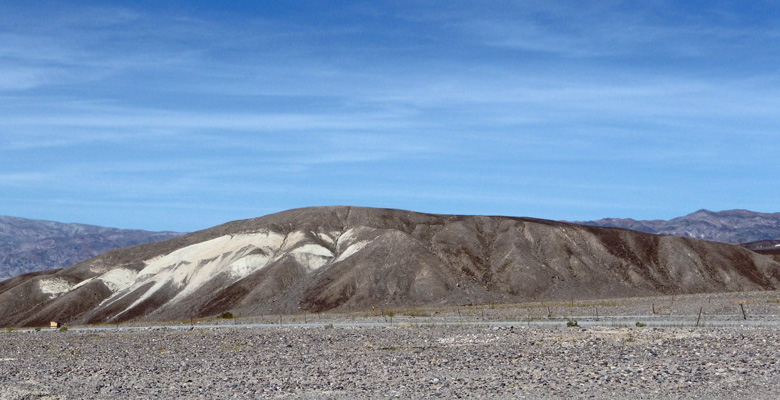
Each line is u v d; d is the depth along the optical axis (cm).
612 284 15250
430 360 4312
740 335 4797
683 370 3475
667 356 3988
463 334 5831
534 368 3778
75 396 3631
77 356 5819
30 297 17075
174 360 5150
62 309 15975
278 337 6575
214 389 3647
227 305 14875
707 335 4897
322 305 14288
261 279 15538
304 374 4025
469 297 14238
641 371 3503
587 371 3591
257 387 3631
